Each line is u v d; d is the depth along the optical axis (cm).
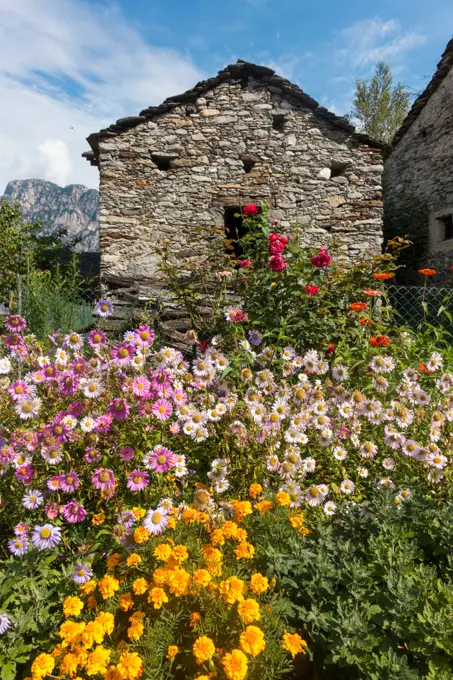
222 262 535
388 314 547
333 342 481
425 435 304
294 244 525
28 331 584
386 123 1902
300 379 343
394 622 181
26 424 279
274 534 216
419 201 1135
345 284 526
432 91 1088
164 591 183
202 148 852
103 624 168
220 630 174
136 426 272
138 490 249
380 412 306
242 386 320
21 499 252
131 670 154
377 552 208
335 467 290
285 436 287
